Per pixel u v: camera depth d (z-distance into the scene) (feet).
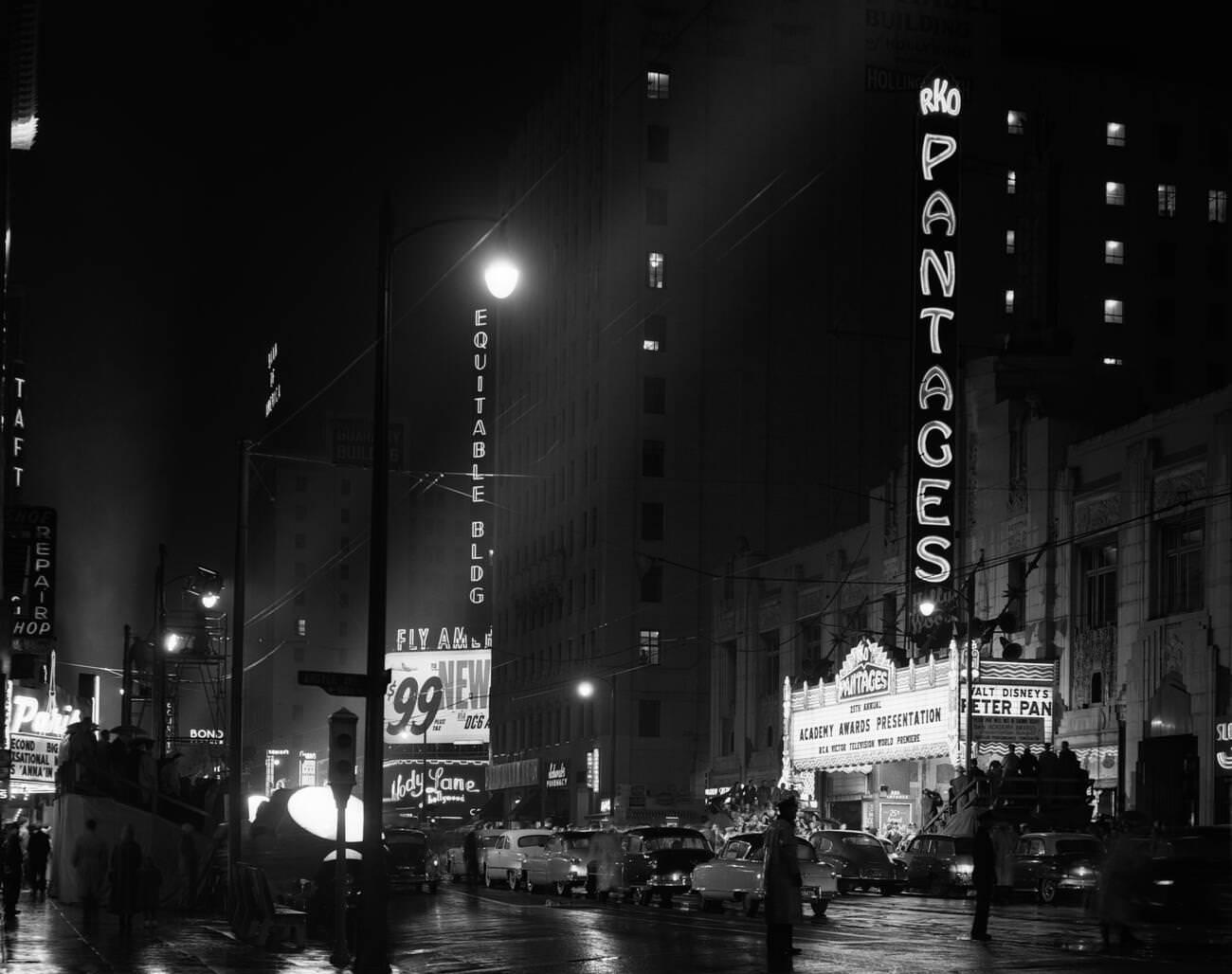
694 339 320.29
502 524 409.28
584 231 341.41
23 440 249.96
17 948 90.63
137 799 141.59
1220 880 84.79
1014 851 142.92
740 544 280.10
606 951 86.53
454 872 197.98
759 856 119.24
